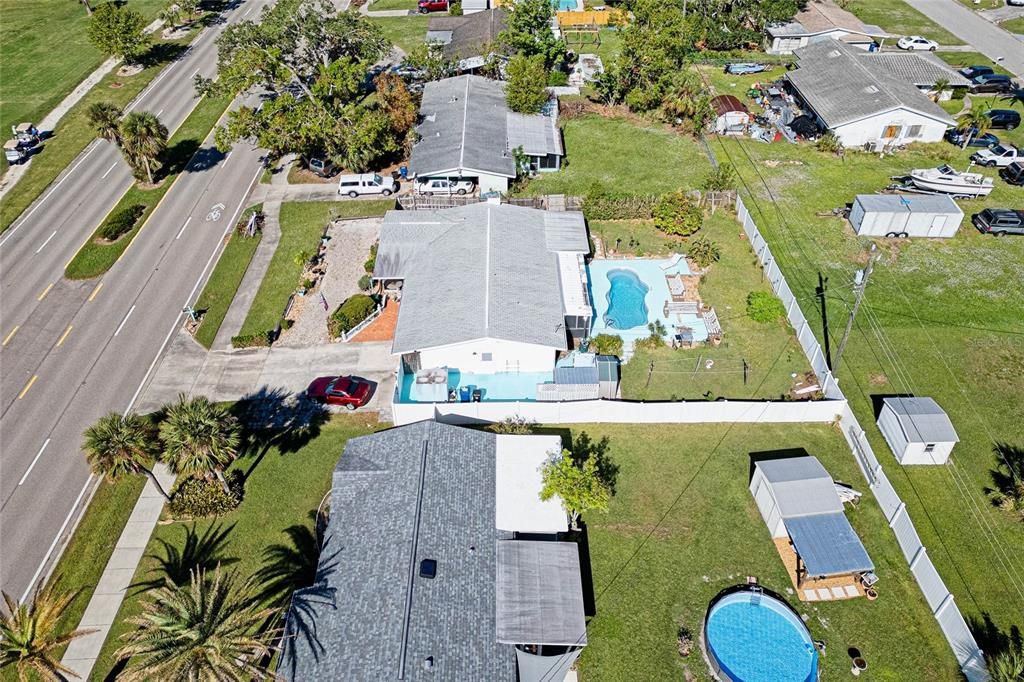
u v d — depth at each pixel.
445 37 88.38
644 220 59.31
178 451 34.44
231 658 25.48
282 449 40.78
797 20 91.50
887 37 86.88
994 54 87.00
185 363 46.97
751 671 30.83
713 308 50.22
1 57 89.31
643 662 31.11
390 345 47.97
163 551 35.69
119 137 63.12
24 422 43.25
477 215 53.69
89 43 92.19
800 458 37.41
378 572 30.89
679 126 72.94
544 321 44.91
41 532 36.97
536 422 41.75
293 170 67.19
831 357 45.78
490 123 68.19
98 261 56.44
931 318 48.56
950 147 67.94
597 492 34.53
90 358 47.69
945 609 31.88
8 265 56.41
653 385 44.47
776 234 56.94
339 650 28.22
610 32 95.69
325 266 54.78
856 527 36.38
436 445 36.75
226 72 66.44
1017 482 36.81
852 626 32.28
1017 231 55.69
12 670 31.09
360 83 77.75
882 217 55.31
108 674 30.89
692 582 34.09
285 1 79.00
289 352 47.56
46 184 66.44
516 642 29.16
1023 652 28.45
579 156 68.44
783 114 73.25
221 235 59.00
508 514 34.38
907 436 38.16
